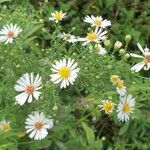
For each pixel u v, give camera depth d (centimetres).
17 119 17
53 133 17
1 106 17
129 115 17
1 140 16
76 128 18
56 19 19
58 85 16
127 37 17
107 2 24
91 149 17
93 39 18
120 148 19
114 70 17
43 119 16
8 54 17
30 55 17
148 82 19
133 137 19
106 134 20
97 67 17
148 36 25
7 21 19
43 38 22
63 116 17
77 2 25
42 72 17
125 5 25
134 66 17
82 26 24
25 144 17
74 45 18
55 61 17
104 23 18
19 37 18
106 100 17
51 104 16
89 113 18
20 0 22
